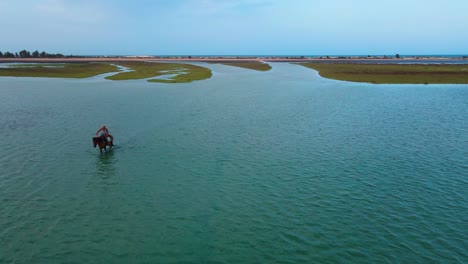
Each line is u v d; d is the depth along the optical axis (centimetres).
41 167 2400
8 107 4659
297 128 3606
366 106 4972
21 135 3219
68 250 1478
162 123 3781
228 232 1622
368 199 1955
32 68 11888
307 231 1630
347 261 1416
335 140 3145
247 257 1442
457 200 1947
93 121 3834
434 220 1728
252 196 1986
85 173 2303
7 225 1655
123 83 7781
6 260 1406
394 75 9519
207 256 1447
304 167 2453
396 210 1830
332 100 5556
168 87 7125
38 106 4750
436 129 3569
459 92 6531
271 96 5997
